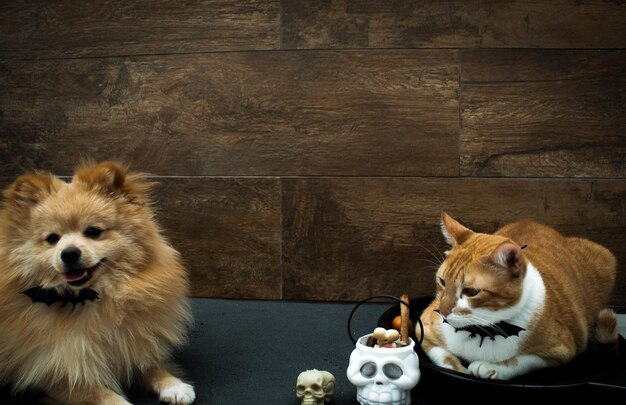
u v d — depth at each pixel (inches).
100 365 52.3
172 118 89.8
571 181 84.3
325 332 74.4
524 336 50.6
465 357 54.0
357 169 87.3
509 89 84.1
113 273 53.4
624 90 82.7
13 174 92.4
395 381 48.1
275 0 86.3
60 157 91.7
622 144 83.2
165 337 57.7
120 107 90.7
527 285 50.1
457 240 55.0
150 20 88.7
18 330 51.2
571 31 82.7
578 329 54.9
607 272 67.5
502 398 48.8
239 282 90.9
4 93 91.6
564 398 48.5
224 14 87.4
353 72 86.0
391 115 86.0
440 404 52.2
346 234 88.2
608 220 84.2
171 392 52.6
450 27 84.2
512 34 83.6
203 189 90.1
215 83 88.5
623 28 82.0
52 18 90.4
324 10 85.6
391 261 87.7
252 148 88.7
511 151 84.8
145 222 57.1
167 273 57.4
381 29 85.1
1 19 91.3
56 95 91.7
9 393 55.0
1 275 51.8
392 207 87.1
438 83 85.0
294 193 88.4
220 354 66.6
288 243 89.4
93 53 90.4
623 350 59.7
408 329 59.6
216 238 90.6
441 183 86.2
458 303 49.8
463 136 85.4
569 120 83.7
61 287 51.1
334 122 87.0
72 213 51.7
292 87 87.3
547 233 69.6
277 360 64.7
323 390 51.7
